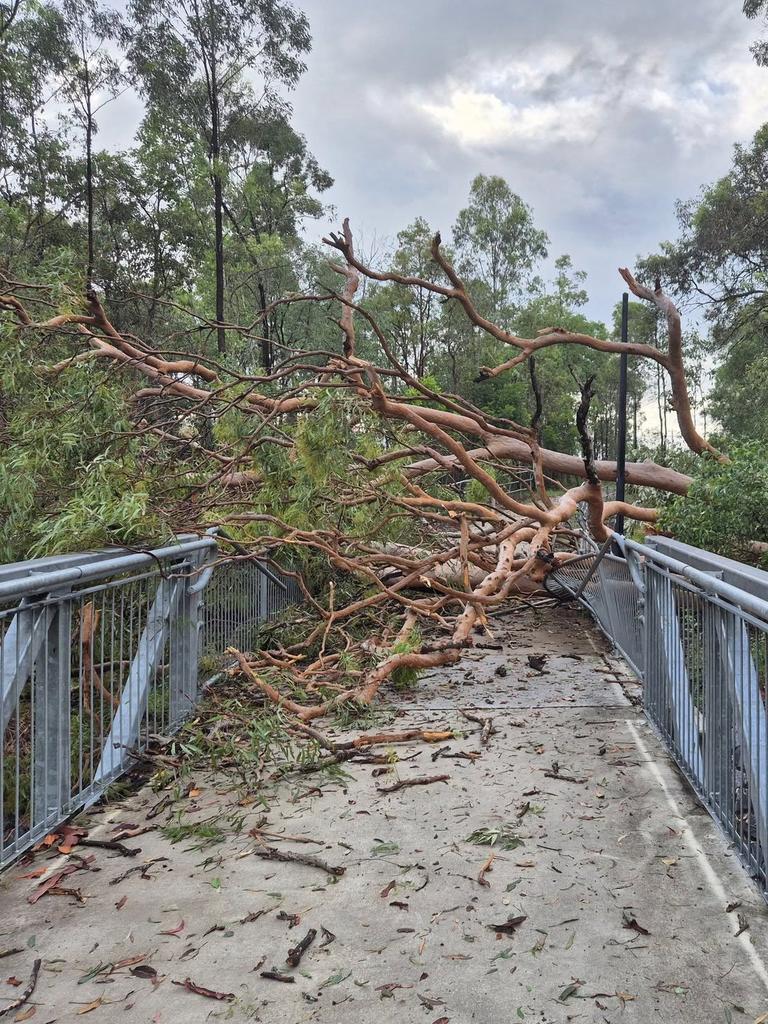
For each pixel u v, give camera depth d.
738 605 3.04
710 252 29.86
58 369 5.98
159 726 4.59
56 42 20.36
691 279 31.06
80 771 3.56
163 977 2.28
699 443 9.32
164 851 3.17
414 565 6.76
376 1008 2.12
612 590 6.99
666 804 3.55
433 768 4.09
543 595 9.21
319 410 5.46
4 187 22.94
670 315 8.48
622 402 8.80
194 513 6.00
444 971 2.29
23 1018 2.10
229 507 6.67
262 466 6.05
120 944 2.47
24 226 21.73
